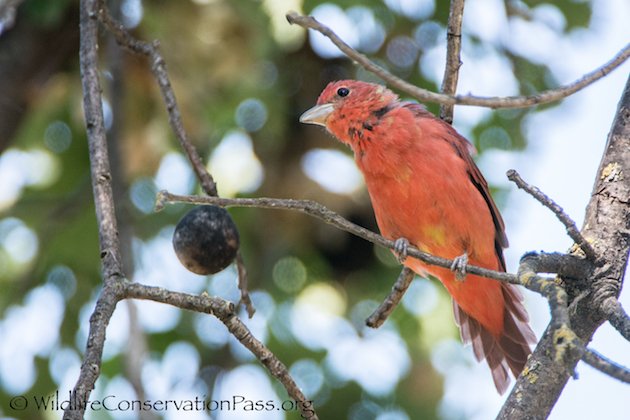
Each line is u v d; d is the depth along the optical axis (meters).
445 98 5.93
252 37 12.04
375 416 12.69
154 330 12.88
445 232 9.62
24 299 12.97
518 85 12.73
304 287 12.86
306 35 12.52
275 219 12.73
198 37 12.06
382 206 9.82
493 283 9.80
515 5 12.34
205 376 12.56
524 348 9.98
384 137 9.68
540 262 6.48
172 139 12.59
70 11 11.98
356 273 13.05
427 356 12.79
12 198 12.95
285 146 12.74
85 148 13.20
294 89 12.85
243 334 6.21
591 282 6.60
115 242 6.69
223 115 12.38
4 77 11.84
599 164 7.20
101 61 12.70
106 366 12.49
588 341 6.59
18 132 12.18
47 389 12.82
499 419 6.61
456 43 7.71
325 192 12.62
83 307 13.01
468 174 9.97
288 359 12.76
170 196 6.28
